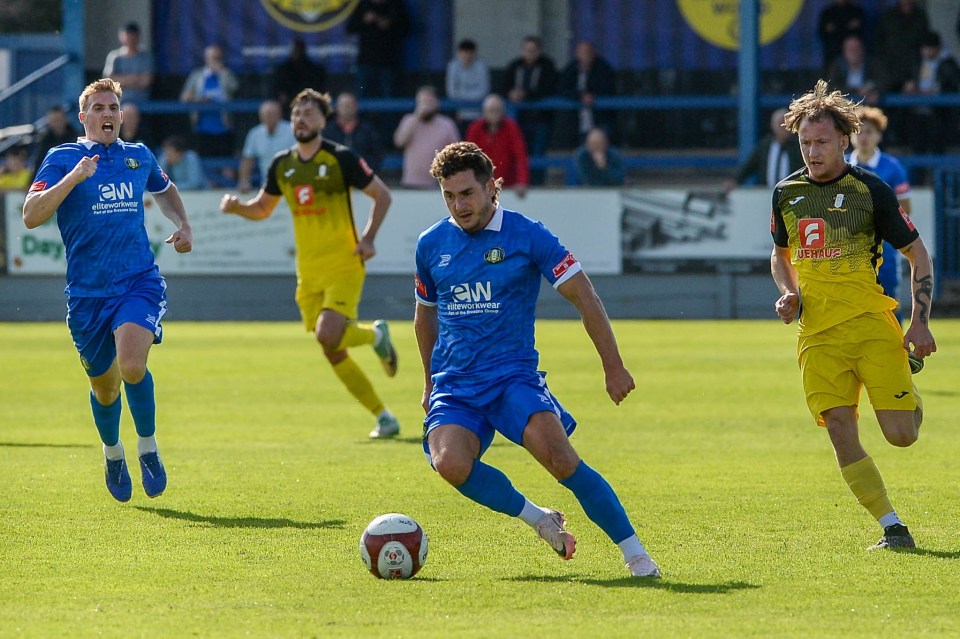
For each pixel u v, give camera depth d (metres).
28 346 48.88
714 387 36.44
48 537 18.11
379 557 15.60
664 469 23.94
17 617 13.95
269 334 53.06
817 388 17.72
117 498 20.50
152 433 20.27
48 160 20.23
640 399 34.16
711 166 68.88
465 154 15.64
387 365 30.47
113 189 20.39
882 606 14.25
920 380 37.66
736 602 14.43
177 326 56.75
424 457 25.55
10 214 59.78
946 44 70.88
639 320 57.19
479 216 15.80
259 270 58.78
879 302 17.56
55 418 31.52
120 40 74.31
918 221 56.31
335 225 29.36
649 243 57.12
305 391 36.66
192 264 59.06
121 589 15.21
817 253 17.67
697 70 72.50
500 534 18.33
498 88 73.56
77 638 13.15
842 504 20.48
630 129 72.31
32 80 70.94
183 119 71.69
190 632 13.33
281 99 64.50
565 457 15.48
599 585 15.29
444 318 16.16
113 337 20.48
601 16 73.00
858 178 17.58
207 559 16.75
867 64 64.31
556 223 57.38
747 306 56.81
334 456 25.72
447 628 13.40
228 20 73.88
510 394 15.69
